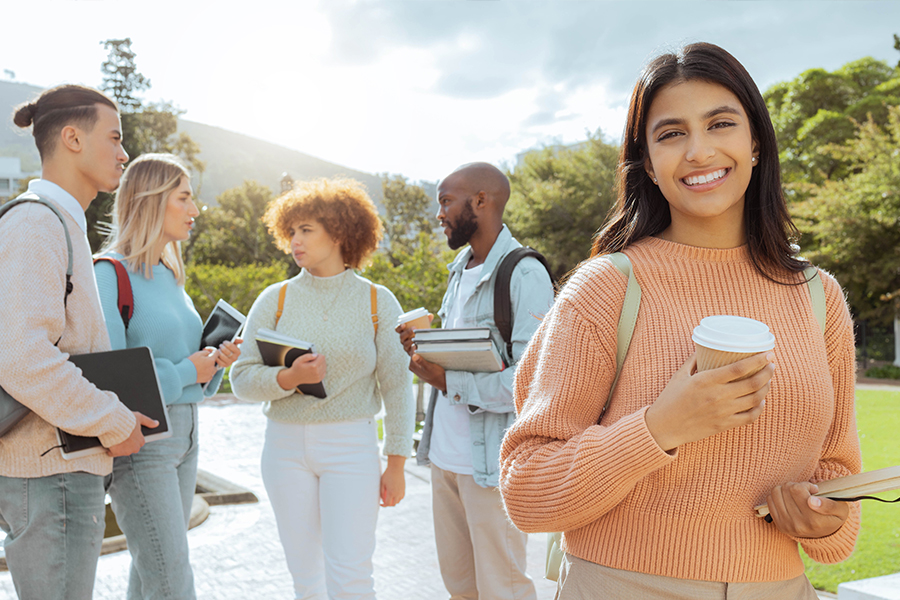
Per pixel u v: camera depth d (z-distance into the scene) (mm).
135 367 2135
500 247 2797
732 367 977
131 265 2699
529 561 4320
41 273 1913
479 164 2922
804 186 20531
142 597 2625
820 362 1188
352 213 2908
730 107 1187
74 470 1965
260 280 22031
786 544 1175
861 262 19484
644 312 1208
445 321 3047
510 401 2533
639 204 1369
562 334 1239
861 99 26000
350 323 2842
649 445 1045
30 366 1835
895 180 18562
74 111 2154
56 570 1929
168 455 2551
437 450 2791
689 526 1141
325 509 2715
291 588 3994
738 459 1126
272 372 2705
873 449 7152
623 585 1175
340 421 2744
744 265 1249
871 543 4094
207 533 5023
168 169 2758
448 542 2818
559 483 1127
